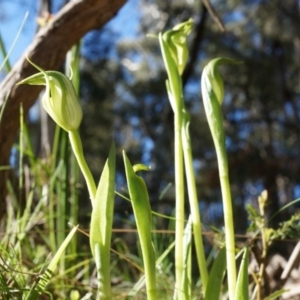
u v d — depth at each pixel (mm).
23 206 656
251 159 4062
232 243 293
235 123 4879
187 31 357
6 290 306
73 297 412
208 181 3256
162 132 4754
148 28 4270
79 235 705
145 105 4906
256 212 418
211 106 300
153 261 259
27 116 584
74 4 579
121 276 651
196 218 333
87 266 567
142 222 259
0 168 542
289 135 4559
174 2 3867
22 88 544
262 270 409
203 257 330
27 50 562
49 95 265
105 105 4574
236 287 270
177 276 323
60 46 570
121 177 4148
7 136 546
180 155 341
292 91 4754
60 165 614
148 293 258
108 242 249
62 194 613
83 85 4289
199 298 508
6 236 477
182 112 344
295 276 640
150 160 4570
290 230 407
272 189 3934
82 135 4469
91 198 271
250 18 4270
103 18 595
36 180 612
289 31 4168
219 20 606
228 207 295
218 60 309
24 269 468
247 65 4535
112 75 4574
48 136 875
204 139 4551
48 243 597
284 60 4570
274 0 4062
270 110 4758
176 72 347
